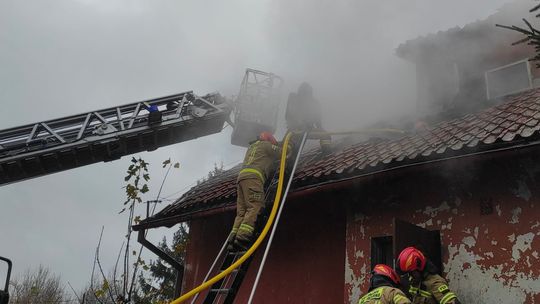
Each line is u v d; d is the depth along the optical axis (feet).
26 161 24.38
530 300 11.91
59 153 24.93
